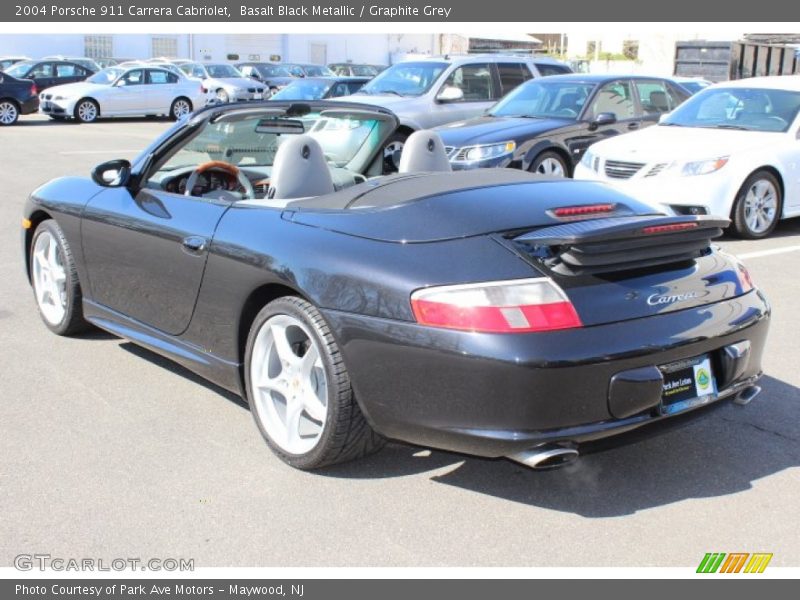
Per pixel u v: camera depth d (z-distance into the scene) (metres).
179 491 3.32
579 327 2.91
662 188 7.96
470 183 3.70
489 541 3.00
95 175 4.38
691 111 9.26
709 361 3.22
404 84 12.23
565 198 3.55
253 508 3.20
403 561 2.88
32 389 4.34
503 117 10.41
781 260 7.33
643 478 3.45
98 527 3.07
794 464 3.56
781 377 4.55
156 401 4.20
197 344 4.00
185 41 40.38
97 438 3.78
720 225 3.28
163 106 24.39
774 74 17.70
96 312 4.76
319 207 3.61
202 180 4.62
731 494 3.31
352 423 3.27
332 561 2.88
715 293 3.29
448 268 3.02
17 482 3.38
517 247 3.06
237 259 3.61
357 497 3.29
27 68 25.34
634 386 2.95
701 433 3.87
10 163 13.62
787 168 8.31
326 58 45.56
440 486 3.38
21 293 6.21
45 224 5.02
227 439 3.78
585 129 9.95
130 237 4.29
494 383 2.86
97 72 26.48
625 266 3.12
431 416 3.02
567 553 2.92
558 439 2.89
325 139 4.72
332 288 3.21
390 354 3.05
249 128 4.49
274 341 3.56
